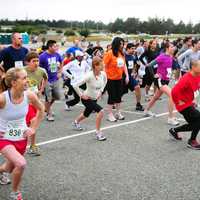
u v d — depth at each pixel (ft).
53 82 29.14
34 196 15.38
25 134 14.29
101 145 22.80
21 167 13.53
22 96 13.85
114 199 15.11
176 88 21.94
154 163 19.53
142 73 38.70
